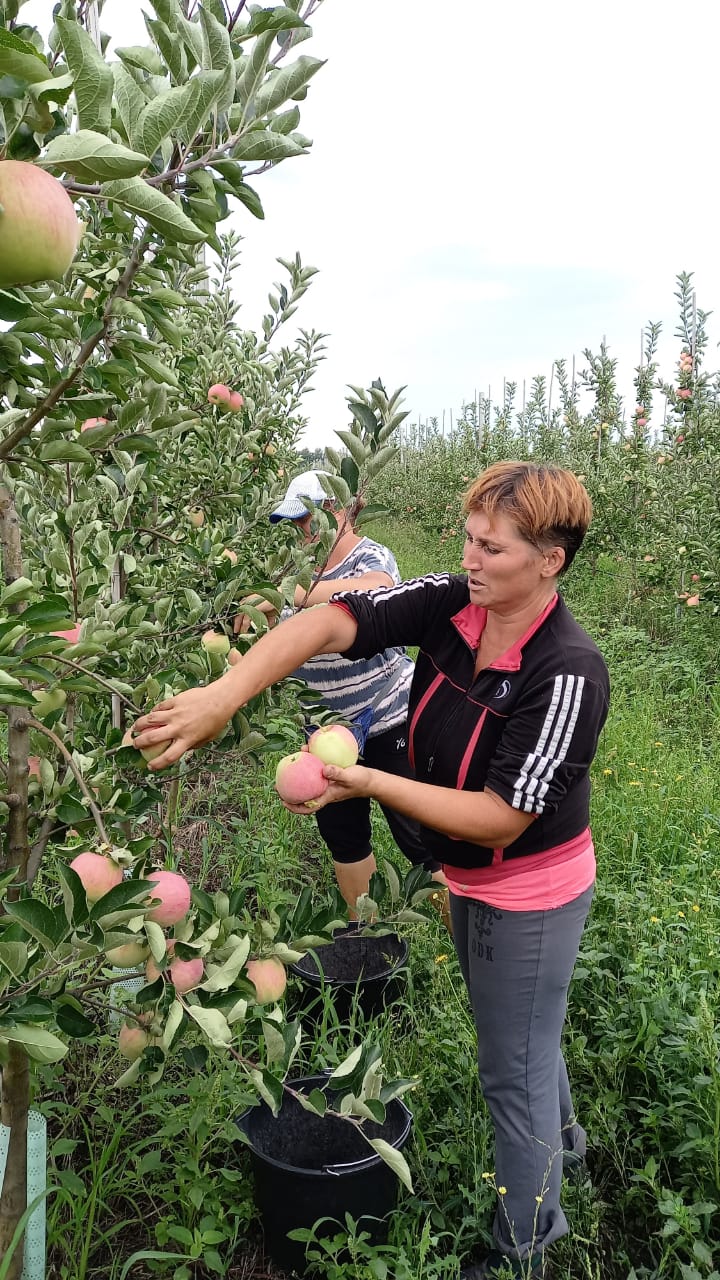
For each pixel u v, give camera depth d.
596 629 8.27
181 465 3.03
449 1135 2.47
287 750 5.03
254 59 1.16
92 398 1.36
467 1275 2.13
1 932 1.34
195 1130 2.15
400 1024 2.96
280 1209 2.09
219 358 3.38
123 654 2.06
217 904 1.68
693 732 5.69
